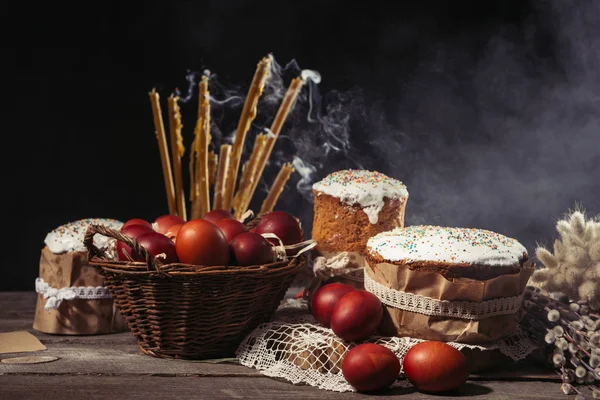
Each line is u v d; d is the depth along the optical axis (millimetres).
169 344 1231
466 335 1152
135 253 1189
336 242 1391
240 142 1648
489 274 1148
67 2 2361
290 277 1289
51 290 1380
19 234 2428
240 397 1075
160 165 2451
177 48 2385
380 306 1181
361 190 1374
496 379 1177
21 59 2369
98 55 2387
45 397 1063
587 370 1155
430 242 1187
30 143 2402
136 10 2379
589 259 1243
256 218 1451
